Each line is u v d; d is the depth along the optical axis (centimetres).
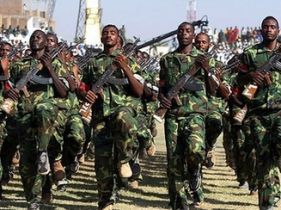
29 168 1259
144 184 1767
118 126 1202
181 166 1248
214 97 1378
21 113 1265
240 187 1730
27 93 1271
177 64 1251
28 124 1257
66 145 1306
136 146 1225
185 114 1242
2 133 1399
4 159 1434
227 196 1609
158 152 2695
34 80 1273
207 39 1588
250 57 1253
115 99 1240
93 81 1258
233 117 1309
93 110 1248
